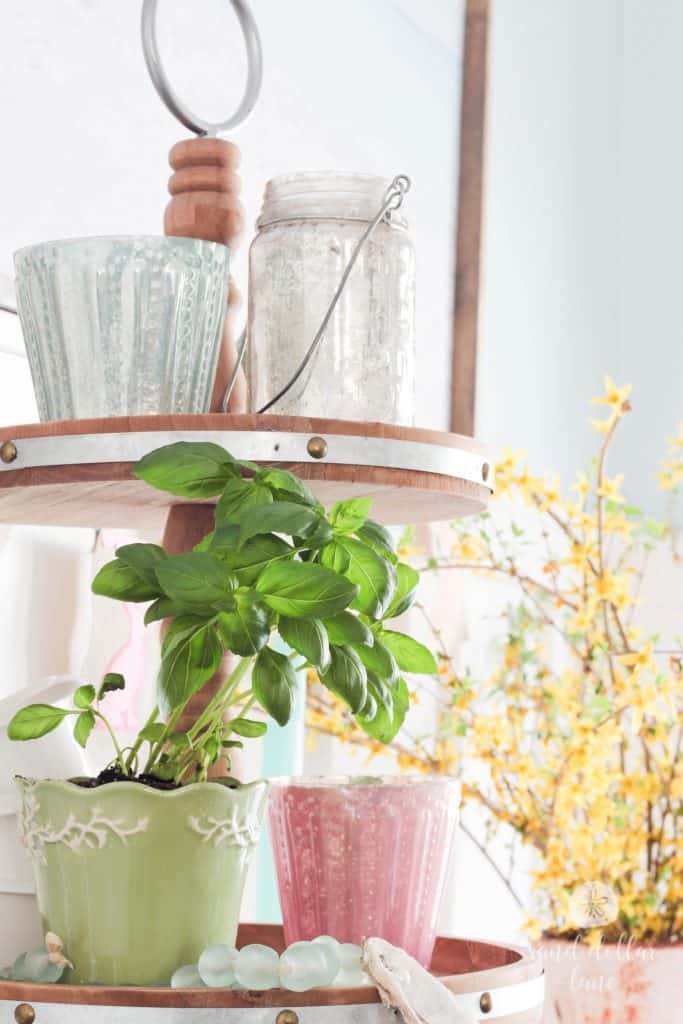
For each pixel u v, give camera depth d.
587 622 1.46
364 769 1.52
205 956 0.58
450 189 1.70
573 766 1.41
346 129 1.45
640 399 2.35
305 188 0.76
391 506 0.74
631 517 2.26
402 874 0.71
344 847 0.70
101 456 0.63
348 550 0.59
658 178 2.41
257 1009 0.55
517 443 1.91
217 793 0.61
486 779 1.72
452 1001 0.57
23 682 0.85
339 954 0.61
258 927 0.81
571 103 2.21
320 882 0.71
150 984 0.60
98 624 0.93
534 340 1.99
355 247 0.74
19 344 0.89
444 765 1.43
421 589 1.56
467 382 1.68
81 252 0.69
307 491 0.58
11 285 0.89
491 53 1.79
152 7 0.78
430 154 1.65
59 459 0.64
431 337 1.62
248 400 0.77
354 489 0.66
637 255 2.40
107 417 0.65
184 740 0.63
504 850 1.79
